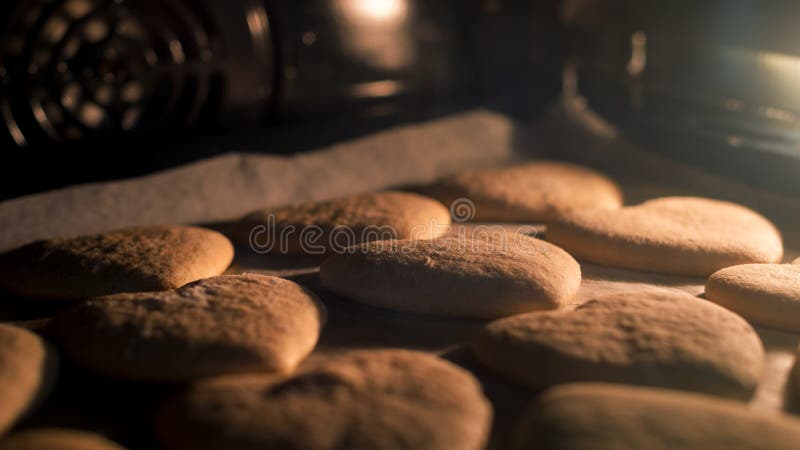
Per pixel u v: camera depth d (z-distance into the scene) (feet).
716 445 0.69
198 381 0.81
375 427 0.72
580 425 0.71
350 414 0.74
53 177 1.19
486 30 1.60
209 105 1.34
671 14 1.35
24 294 0.98
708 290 0.97
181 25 1.27
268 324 0.86
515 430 0.75
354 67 1.45
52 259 1.00
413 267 0.97
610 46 1.48
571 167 1.35
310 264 1.08
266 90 1.38
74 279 0.97
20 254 1.03
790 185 1.21
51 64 1.18
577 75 1.55
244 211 1.23
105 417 0.79
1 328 0.86
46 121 1.20
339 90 1.44
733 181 1.28
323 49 1.41
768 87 1.24
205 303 0.90
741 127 1.27
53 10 1.17
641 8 1.40
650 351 0.81
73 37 1.19
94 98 1.22
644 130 1.40
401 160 1.38
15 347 0.83
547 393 0.76
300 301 0.92
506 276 0.94
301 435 0.72
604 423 0.71
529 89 1.62
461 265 0.96
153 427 0.77
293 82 1.39
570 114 1.50
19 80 1.16
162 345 0.83
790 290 0.92
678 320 0.86
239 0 1.31
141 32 1.25
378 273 0.97
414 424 0.73
